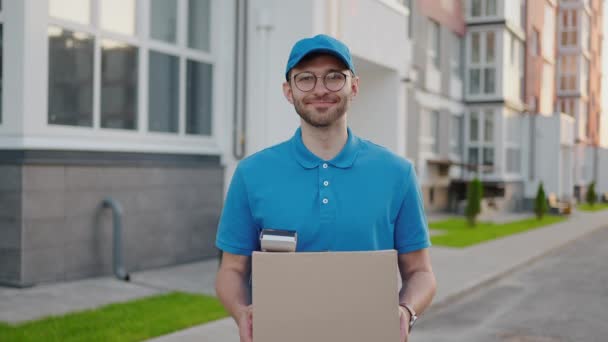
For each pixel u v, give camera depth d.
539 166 24.88
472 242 12.06
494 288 7.92
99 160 6.77
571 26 34.12
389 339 1.54
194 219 8.09
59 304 5.41
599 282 8.45
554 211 23.06
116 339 4.34
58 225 6.29
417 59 18.25
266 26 8.31
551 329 5.81
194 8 8.34
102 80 6.98
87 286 6.23
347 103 1.73
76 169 6.45
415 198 1.81
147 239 7.38
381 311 1.55
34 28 6.11
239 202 1.78
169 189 7.68
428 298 1.80
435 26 19.94
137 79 7.48
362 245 1.69
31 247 6.03
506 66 22.06
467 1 22.03
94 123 6.86
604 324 6.03
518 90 23.94
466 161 22.33
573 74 34.22
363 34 9.67
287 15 8.26
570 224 18.44
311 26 8.14
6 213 6.01
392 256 1.55
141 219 7.29
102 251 6.79
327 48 1.68
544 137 24.97
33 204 6.03
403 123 11.55
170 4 7.96
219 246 1.82
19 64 6.05
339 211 1.69
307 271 1.55
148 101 7.63
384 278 1.55
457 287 7.39
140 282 6.57
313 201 1.70
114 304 5.46
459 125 22.22
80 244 6.53
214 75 8.62
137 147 7.30
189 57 8.20
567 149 28.30
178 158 7.93
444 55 20.36
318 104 1.71
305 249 1.69
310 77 1.71
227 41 8.62
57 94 6.44
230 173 8.60
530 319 6.20
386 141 11.30
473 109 22.19
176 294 5.97
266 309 1.54
